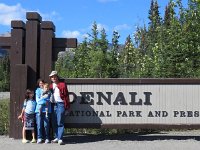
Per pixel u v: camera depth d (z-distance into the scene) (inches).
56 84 482.3
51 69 506.6
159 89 503.5
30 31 504.1
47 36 506.0
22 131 497.4
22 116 489.1
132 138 510.6
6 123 565.6
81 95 505.7
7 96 1278.3
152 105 503.2
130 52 1078.4
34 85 502.3
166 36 854.5
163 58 812.6
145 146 450.9
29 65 503.8
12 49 502.0
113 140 494.6
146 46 1123.3
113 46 963.3
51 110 482.6
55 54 510.6
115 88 505.4
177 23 808.3
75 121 505.4
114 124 503.2
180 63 791.7
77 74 915.4
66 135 538.9
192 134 551.8
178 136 527.5
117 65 911.0
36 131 493.7
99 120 504.7
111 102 504.4
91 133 566.3
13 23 501.7
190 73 782.5
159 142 478.3
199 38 785.6
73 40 508.4
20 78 497.7
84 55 951.6
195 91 501.7
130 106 504.1
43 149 433.4
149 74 866.1
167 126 500.7
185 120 502.0
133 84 504.7
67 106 478.6
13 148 439.2
